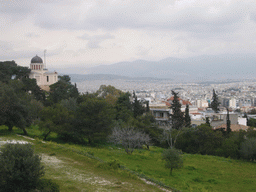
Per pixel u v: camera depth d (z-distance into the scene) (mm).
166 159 26391
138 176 21891
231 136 52906
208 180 25812
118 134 37812
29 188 15047
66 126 41469
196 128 51219
